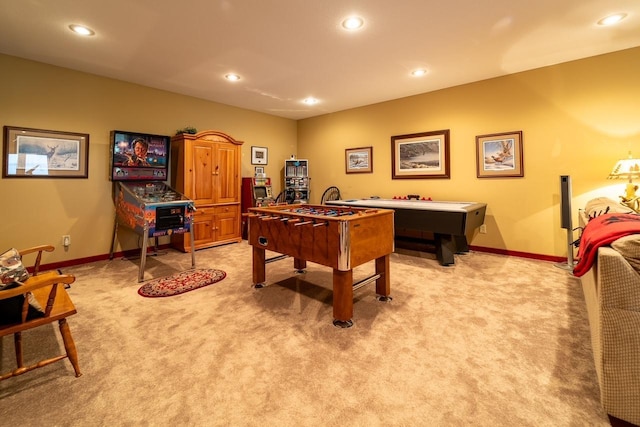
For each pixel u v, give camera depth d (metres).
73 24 2.75
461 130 4.50
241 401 1.46
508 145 4.10
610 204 2.71
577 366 1.70
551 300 2.63
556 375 1.63
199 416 1.37
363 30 2.89
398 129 5.18
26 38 3.01
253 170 5.99
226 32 2.91
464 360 1.78
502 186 4.19
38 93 3.56
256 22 2.73
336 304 2.22
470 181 4.46
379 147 5.45
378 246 2.49
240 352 1.87
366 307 2.52
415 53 3.40
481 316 2.34
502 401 1.44
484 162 4.32
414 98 4.96
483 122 4.30
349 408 1.41
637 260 1.25
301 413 1.38
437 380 1.60
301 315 2.38
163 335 2.09
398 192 5.25
